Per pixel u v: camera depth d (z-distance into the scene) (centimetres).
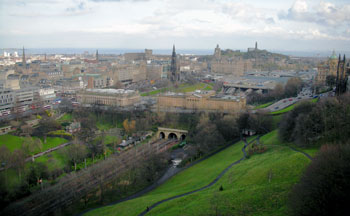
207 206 16562
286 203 15050
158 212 17575
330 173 13350
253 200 16238
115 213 19538
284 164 19612
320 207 12938
